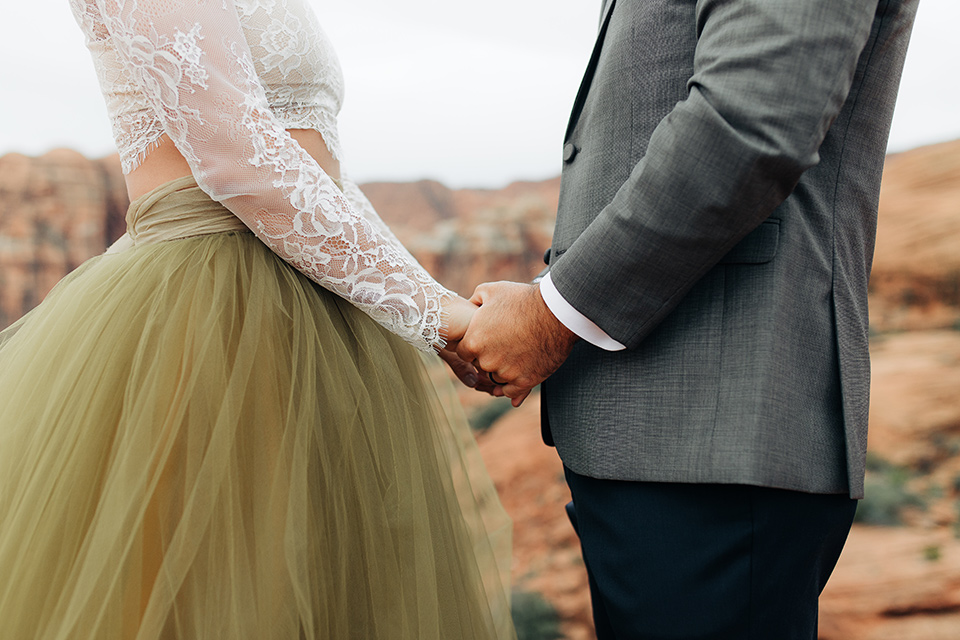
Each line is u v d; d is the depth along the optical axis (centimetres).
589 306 93
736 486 93
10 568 84
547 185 1633
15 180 1362
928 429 646
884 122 98
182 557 81
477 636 111
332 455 97
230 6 92
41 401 96
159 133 103
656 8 98
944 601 420
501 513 147
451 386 146
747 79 79
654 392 96
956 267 939
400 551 99
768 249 91
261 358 95
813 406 92
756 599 95
